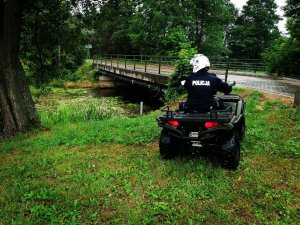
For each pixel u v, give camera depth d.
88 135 9.16
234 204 4.50
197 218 4.12
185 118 5.48
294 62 26.89
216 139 5.54
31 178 5.95
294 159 6.08
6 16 10.43
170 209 4.40
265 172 5.52
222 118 5.27
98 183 5.35
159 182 5.32
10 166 6.71
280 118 9.28
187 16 45.41
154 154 6.81
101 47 75.12
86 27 14.48
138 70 27.39
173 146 6.20
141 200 4.73
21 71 11.41
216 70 31.84
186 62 16.70
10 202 4.81
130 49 70.69
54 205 4.60
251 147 6.90
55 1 13.23
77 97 30.66
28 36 14.45
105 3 13.20
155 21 47.31
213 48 50.47
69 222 4.13
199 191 4.89
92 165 6.39
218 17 49.50
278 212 4.25
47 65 15.92
